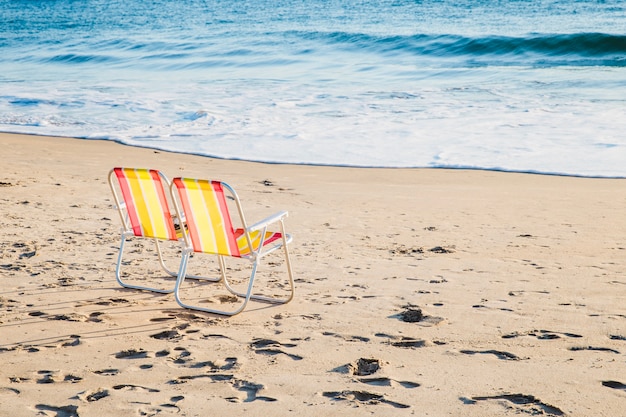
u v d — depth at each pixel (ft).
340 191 30.25
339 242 21.44
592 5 121.90
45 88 68.18
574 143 39.73
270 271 18.15
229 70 80.28
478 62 77.92
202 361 11.76
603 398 9.94
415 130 44.52
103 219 23.86
